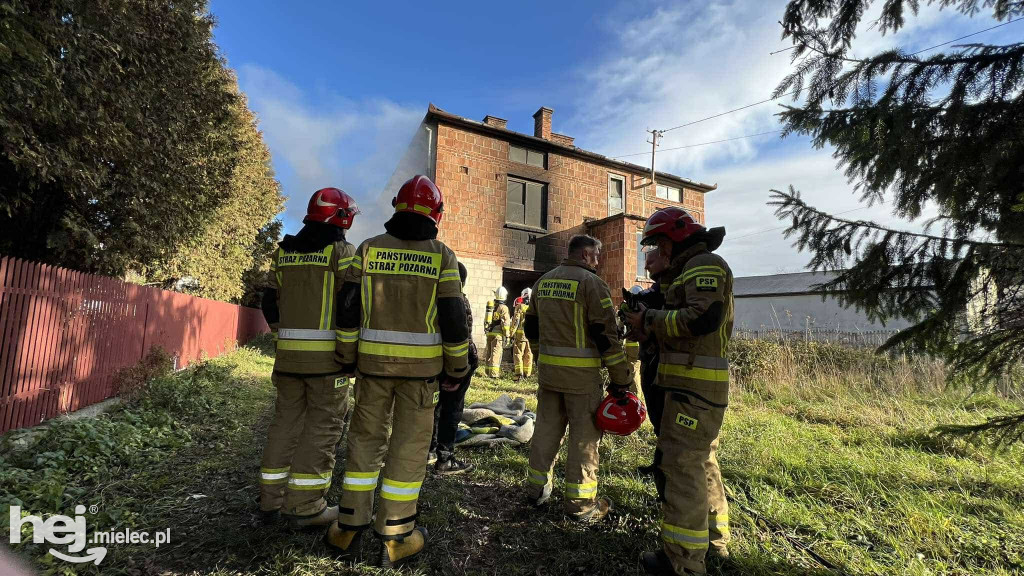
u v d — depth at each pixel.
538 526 2.73
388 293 2.27
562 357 2.79
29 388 4.27
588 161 15.27
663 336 2.35
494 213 13.45
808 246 3.62
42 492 2.80
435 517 2.77
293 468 2.46
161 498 2.93
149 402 5.20
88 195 5.42
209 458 3.74
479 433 4.41
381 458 2.31
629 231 13.53
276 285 2.72
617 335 2.73
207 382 6.41
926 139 2.96
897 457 4.09
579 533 2.64
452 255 2.39
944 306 3.07
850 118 3.18
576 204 14.91
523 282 15.73
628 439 4.50
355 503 2.20
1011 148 2.69
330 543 2.26
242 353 11.64
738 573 2.34
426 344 2.29
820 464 3.82
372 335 2.25
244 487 3.15
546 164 14.59
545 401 2.99
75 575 2.06
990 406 5.91
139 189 5.91
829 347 8.98
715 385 2.22
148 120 5.48
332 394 2.55
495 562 2.37
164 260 8.06
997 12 2.98
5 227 5.67
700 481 2.17
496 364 9.04
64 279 4.74
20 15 3.63
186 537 2.46
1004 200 2.85
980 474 3.65
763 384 7.86
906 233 3.18
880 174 3.29
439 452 3.62
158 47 5.53
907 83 2.88
